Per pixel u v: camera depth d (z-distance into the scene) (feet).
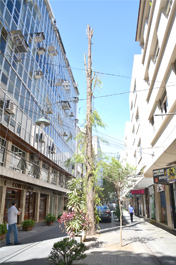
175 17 25.88
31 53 60.85
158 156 37.24
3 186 43.62
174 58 27.86
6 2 46.39
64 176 97.81
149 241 30.07
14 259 20.65
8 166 45.06
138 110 72.74
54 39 89.30
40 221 67.97
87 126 36.55
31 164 59.41
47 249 25.22
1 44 43.29
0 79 42.01
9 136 43.96
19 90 51.31
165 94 36.24
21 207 53.26
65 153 98.63
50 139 75.97
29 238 33.76
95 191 34.88
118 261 19.57
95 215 35.35
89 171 34.12
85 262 19.26
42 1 73.72
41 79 69.00
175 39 25.88
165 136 32.99
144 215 85.30
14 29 49.88
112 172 33.42
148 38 46.21
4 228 30.94
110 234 36.52
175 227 40.73
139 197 99.09
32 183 55.77
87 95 38.24
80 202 27.78
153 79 40.75
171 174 33.19
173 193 41.14
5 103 43.70
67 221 25.71
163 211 56.03
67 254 17.94
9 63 46.14
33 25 63.77
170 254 22.39
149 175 54.70
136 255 21.90
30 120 58.08
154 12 38.50
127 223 59.67
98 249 24.80
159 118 39.34
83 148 35.53
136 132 84.28
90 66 39.96
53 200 86.63
